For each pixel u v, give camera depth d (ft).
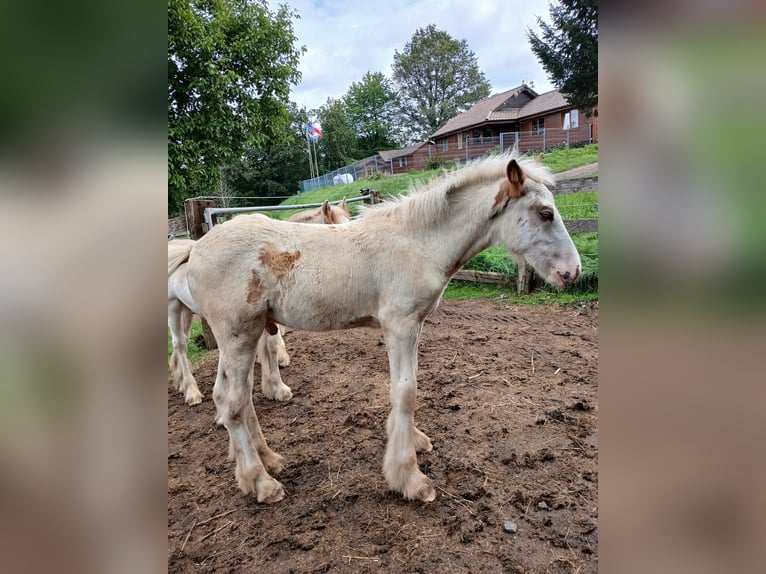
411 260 7.29
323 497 7.50
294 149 116.06
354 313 7.58
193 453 9.26
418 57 141.28
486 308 18.65
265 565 6.14
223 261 7.26
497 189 7.37
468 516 6.81
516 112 84.48
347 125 142.51
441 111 145.59
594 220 19.76
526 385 11.17
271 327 8.39
